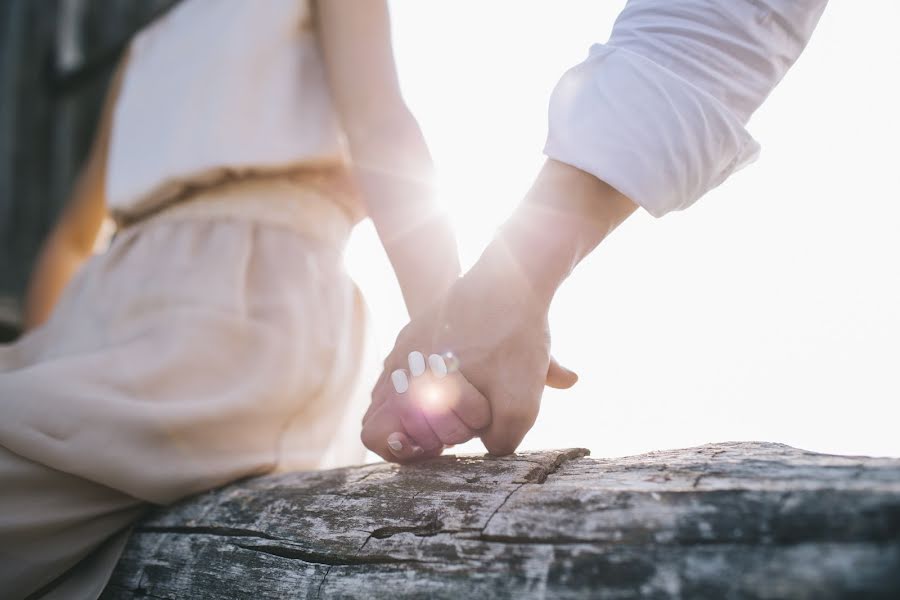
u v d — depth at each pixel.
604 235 0.76
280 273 0.94
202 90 0.99
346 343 0.97
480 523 0.64
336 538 0.69
